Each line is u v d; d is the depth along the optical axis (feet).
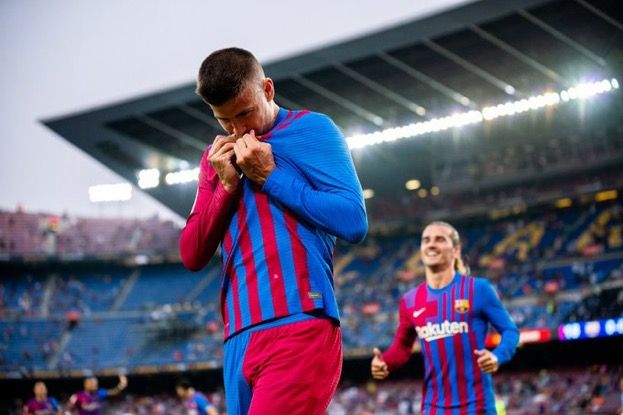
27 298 183.01
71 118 157.79
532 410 122.72
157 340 170.81
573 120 156.76
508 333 22.82
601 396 125.18
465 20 125.90
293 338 10.21
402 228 178.60
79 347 170.81
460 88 148.05
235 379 10.58
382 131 162.30
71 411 79.82
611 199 163.84
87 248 195.11
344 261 178.09
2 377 163.94
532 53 135.23
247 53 10.68
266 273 10.50
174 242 194.70
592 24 125.59
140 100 151.02
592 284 142.92
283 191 10.41
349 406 140.15
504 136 165.89
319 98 153.89
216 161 10.68
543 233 163.22
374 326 154.51
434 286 23.58
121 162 176.35
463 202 175.94
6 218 193.98
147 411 157.38
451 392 22.84
